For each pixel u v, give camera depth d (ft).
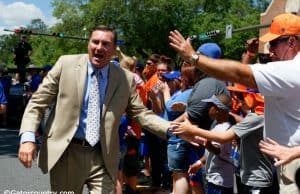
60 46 157.38
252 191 13.15
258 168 13.11
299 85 8.66
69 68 11.96
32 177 24.91
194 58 8.85
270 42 9.84
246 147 13.21
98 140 12.01
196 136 12.60
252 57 18.61
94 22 146.10
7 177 24.80
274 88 8.69
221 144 13.57
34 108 11.96
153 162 23.59
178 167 16.48
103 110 12.01
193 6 146.30
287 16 9.62
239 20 141.28
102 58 11.87
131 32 143.64
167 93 20.29
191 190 16.72
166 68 21.26
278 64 8.71
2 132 45.52
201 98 14.14
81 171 12.01
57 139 11.91
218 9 152.56
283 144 9.23
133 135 20.98
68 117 11.86
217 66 8.68
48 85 11.98
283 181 10.36
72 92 11.87
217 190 14.65
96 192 11.97
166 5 141.28
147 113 12.77
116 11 144.25
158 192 22.63
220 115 13.76
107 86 12.10
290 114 9.06
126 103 12.41
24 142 11.64
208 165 14.89
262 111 14.30
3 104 28.17
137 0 141.49
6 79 51.49
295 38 9.48
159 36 142.72
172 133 12.57
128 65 21.50
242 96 17.07
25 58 84.79
